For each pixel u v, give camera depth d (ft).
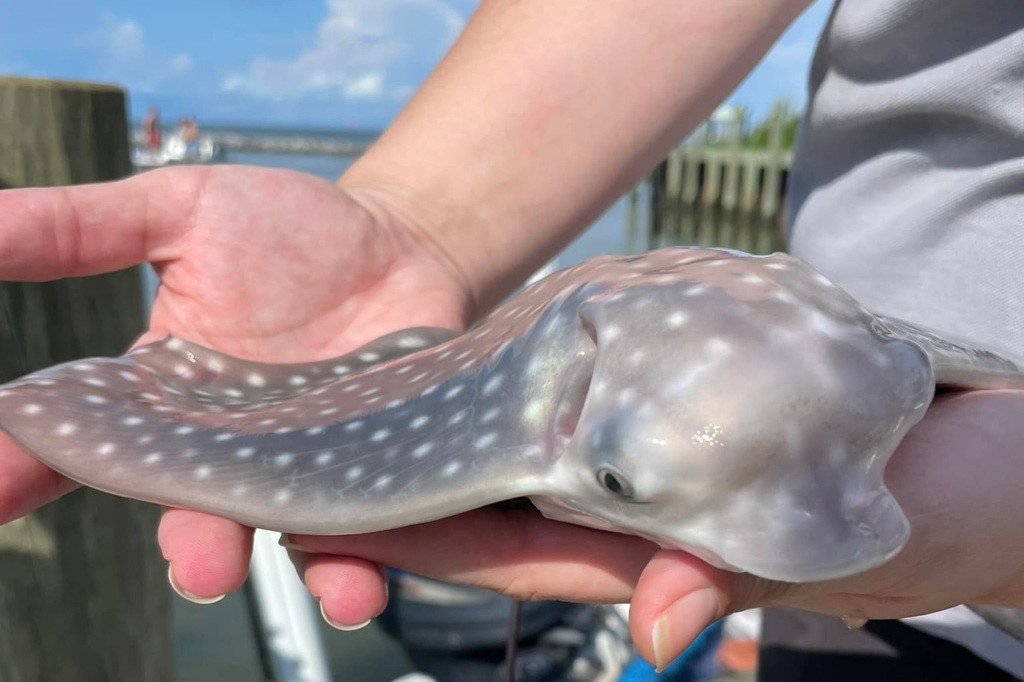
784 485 0.61
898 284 1.01
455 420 0.70
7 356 1.07
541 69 1.15
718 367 0.62
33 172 1.08
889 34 0.98
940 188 0.96
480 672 1.61
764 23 1.15
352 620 0.72
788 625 1.18
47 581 1.12
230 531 0.72
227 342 1.03
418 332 0.98
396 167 1.17
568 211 1.21
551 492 0.66
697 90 1.17
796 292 0.67
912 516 0.66
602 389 0.65
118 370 0.85
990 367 0.76
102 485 0.74
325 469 0.71
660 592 0.62
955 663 1.04
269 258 1.02
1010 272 0.91
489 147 1.16
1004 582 0.71
